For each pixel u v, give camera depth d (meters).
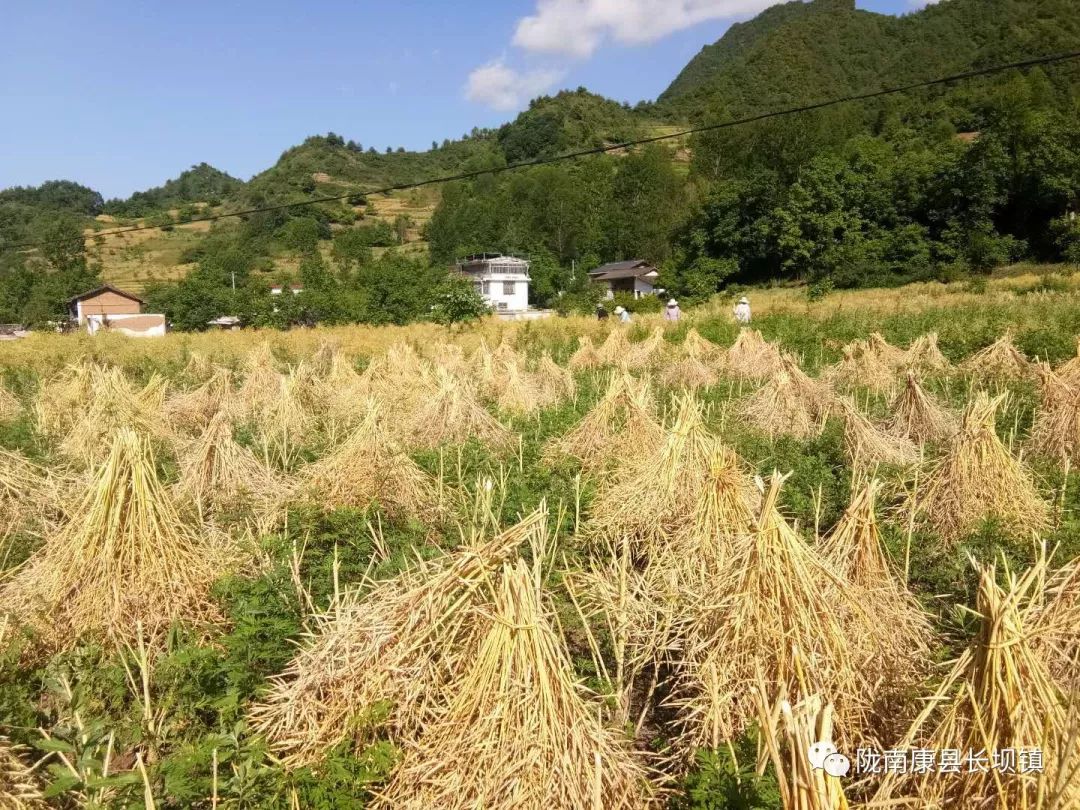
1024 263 50.78
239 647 4.41
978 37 115.75
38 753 3.71
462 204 103.25
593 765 3.45
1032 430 9.09
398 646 3.80
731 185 67.19
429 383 13.74
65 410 12.09
